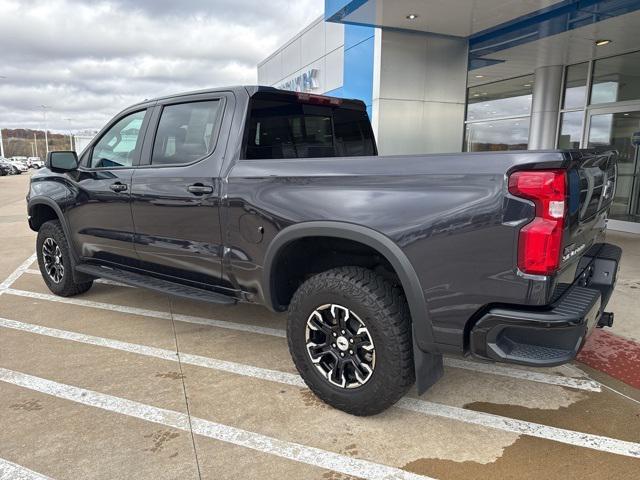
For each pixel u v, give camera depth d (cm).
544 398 308
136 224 387
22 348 380
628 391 317
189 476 234
